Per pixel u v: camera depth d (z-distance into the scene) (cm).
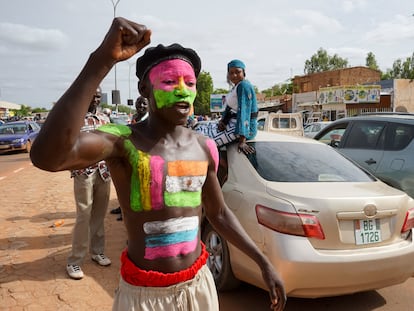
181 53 167
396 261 302
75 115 126
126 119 1712
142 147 158
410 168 480
